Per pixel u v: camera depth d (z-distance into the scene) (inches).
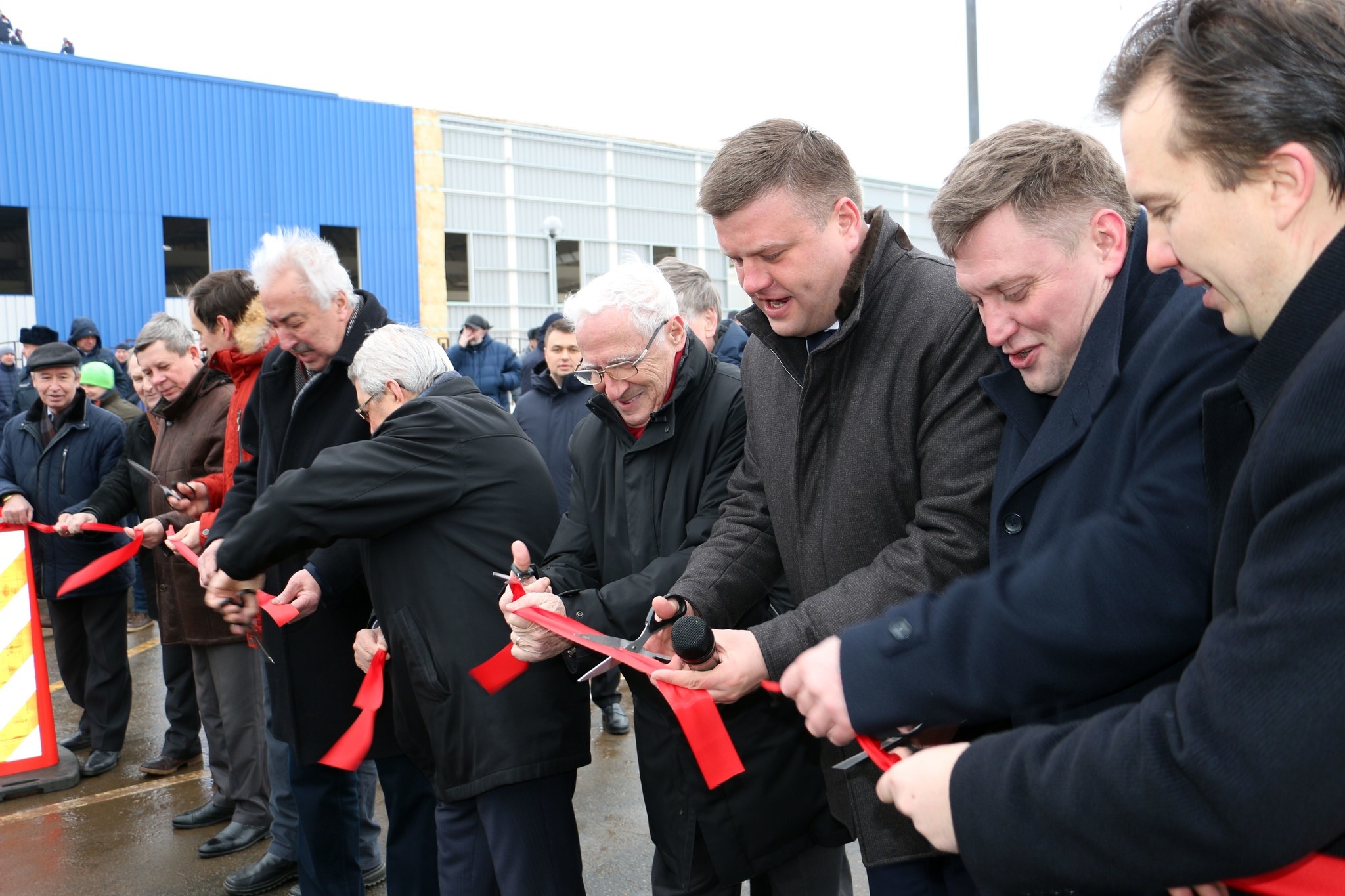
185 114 625.0
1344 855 31.5
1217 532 36.6
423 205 732.0
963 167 50.1
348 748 85.0
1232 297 33.4
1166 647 39.8
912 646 42.3
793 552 70.2
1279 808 27.9
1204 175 31.9
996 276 48.8
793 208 60.8
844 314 64.9
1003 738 36.3
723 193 61.5
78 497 172.7
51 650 251.9
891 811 63.8
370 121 706.2
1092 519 42.1
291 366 109.7
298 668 100.5
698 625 55.0
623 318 76.8
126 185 603.2
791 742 75.4
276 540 80.2
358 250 705.0
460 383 90.6
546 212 800.9
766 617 78.8
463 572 83.8
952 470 59.2
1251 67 30.1
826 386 65.9
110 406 245.8
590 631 67.2
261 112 657.0
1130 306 48.3
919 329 61.7
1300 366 30.2
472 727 81.7
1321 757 27.2
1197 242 32.8
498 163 773.9
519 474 87.0
